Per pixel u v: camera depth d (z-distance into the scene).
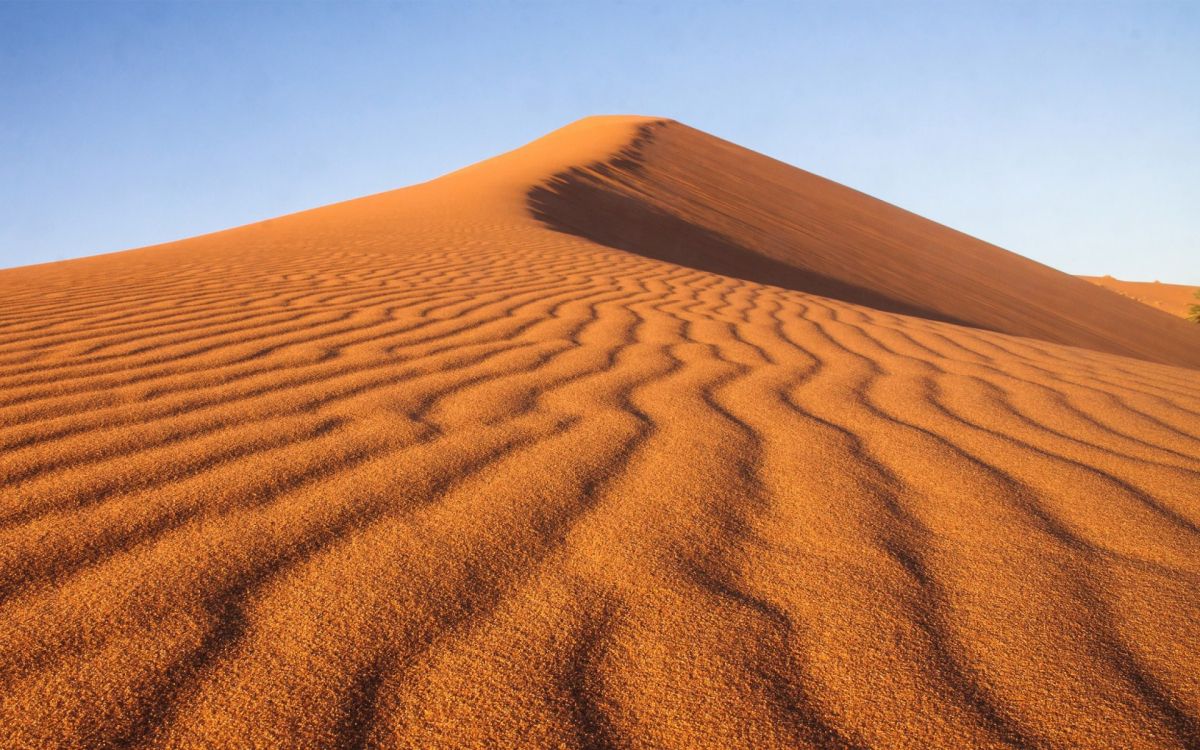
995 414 2.35
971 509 1.57
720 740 0.88
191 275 5.05
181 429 1.86
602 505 1.52
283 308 3.64
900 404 2.41
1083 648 1.09
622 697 0.95
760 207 20.95
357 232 9.07
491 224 10.41
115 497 1.46
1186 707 0.97
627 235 14.16
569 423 2.03
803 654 1.05
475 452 1.78
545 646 1.05
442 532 1.37
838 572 1.29
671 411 2.19
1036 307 18.41
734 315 4.16
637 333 3.38
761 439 1.98
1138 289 50.53
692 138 29.73
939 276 18.67
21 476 1.55
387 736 0.88
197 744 0.86
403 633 1.07
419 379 2.41
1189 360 18.11
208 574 1.20
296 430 1.88
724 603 1.17
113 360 2.56
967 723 0.93
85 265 6.16
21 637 1.03
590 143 24.42
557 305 4.08
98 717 0.89
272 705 0.92
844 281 15.23
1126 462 1.92
